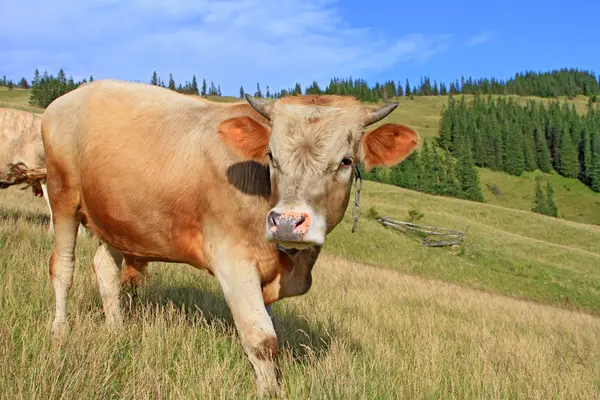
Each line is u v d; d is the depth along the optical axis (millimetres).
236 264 4867
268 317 4773
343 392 4699
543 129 185000
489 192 149250
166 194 5309
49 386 3830
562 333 15305
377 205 64312
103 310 6328
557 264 48094
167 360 4934
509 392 6176
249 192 4891
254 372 4785
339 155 4523
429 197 75375
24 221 12102
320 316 8109
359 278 18391
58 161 6055
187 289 8266
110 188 5594
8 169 13570
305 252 5172
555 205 143500
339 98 4996
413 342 8109
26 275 7039
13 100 133500
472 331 11117
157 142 5473
